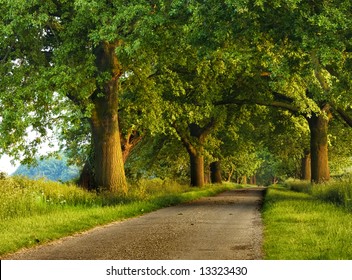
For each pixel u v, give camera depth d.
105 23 21.67
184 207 23.56
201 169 43.41
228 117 37.72
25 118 21.97
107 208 19.08
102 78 23.92
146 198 24.52
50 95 21.91
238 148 51.31
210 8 19.27
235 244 11.12
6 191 17.64
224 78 30.80
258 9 19.78
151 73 28.86
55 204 18.42
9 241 11.23
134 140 30.59
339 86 22.64
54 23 25.06
